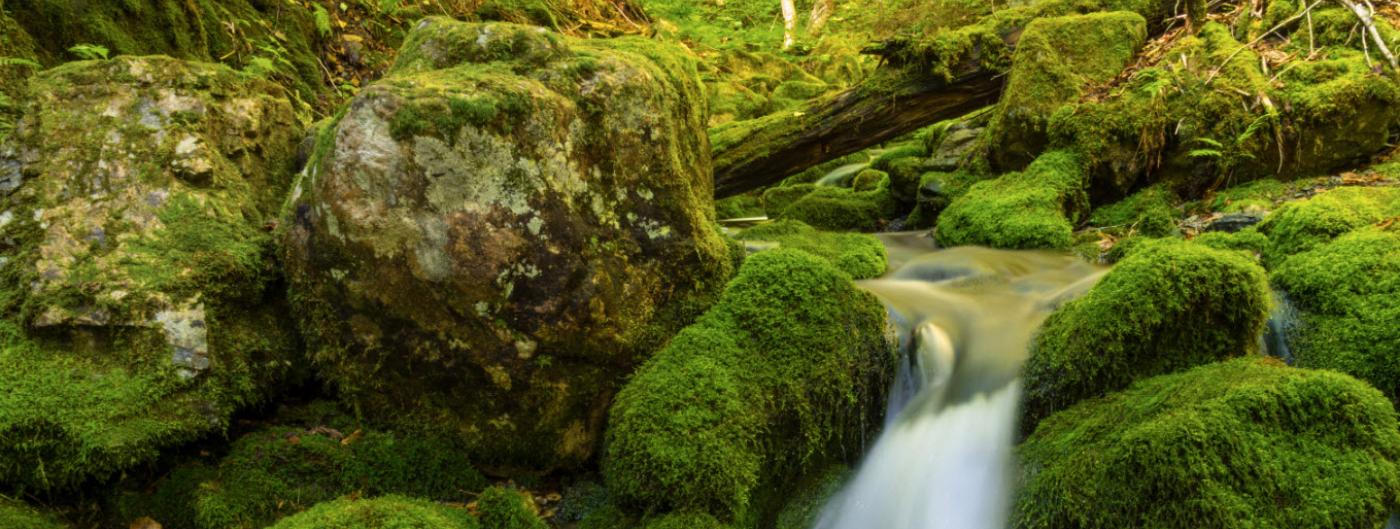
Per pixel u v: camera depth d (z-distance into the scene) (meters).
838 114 6.40
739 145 6.40
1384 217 3.77
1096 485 2.60
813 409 3.12
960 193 5.75
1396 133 4.75
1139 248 4.07
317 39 6.39
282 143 3.76
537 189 2.87
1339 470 2.44
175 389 2.75
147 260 2.88
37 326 2.67
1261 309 3.04
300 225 2.96
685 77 3.88
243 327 3.02
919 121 6.53
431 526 2.50
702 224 3.41
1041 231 4.64
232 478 2.76
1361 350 3.08
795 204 6.59
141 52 4.57
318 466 2.87
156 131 3.20
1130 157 5.07
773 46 13.66
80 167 3.04
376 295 2.88
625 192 3.12
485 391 3.00
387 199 2.76
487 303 2.86
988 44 6.17
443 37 3.26
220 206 3.18
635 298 3.14
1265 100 4.81
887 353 3.41
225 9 5.48
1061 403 3.15
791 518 3.07
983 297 3.91
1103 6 6.36
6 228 2.87
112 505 2.64
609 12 11.45
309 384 3.21
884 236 5.56
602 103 3.04
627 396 3.02
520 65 3.08
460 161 2.76
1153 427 2.59
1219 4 6.50
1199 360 3.06
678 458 2.76
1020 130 5.58
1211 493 2.41
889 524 3.12
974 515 2.98
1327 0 5.61
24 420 2.48
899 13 11.13
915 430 3.35
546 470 3.18
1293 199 4.48
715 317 3.26
